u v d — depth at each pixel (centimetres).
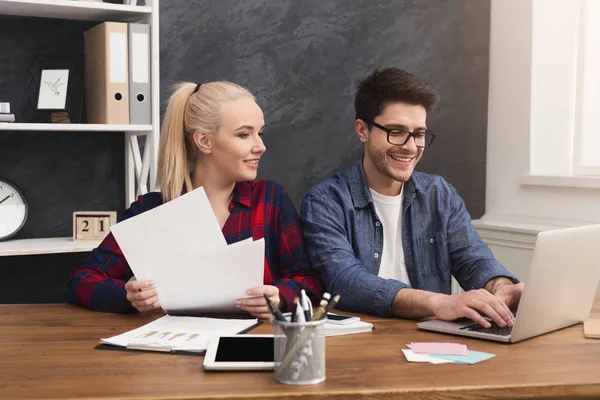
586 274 199
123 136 331
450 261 255
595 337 189
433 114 372
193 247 210
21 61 310
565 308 196
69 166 323
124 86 299
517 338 182
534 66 353
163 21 326
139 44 300
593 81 345
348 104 358
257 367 158
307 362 148
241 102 229
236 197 239
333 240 237
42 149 319
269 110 345
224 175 234
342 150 359
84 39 317
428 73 371
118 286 219
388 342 183
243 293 204
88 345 180
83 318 210
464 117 378
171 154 234
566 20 348
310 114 352
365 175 253
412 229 250
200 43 332
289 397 143
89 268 232
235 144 228
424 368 160
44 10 295
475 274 242
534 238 347
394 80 238
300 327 148
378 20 361
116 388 146
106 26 294
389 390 145
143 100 303
